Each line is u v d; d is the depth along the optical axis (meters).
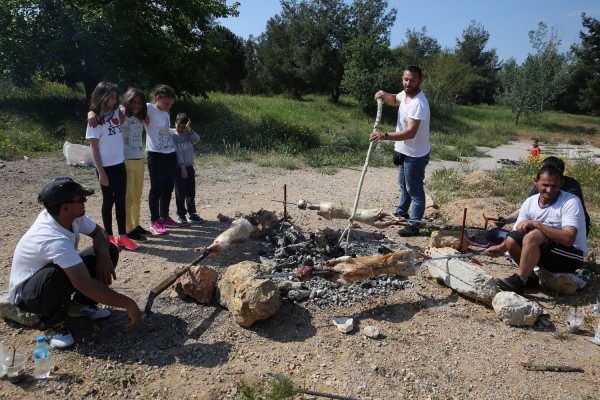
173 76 14.67
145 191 8.20
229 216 6.71
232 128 14.30
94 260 3.78
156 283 4.50
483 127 27.52
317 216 6.79
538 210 4.55
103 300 3.38
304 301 4.25
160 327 3.78
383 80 25.44
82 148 9.81
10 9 12.46
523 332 3.93
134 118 5.34
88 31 12.45
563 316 4.21
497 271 5.06
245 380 3.22
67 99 14.94
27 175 8.77
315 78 30.05
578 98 44.16
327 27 29.00
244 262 4.13
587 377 3.38
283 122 15.76
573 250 4.42
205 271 4.15
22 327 3.70
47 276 3.28
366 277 4.19
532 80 30.31
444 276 4.58
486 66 54.09
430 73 35.31
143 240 5.57
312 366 3.41
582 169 10.46
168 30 15.35
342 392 3.16
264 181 9.56
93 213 6.74
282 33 32.72
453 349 3.67
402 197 6.40
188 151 6.09
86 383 3.16
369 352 3.59
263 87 35.84
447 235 5.54
